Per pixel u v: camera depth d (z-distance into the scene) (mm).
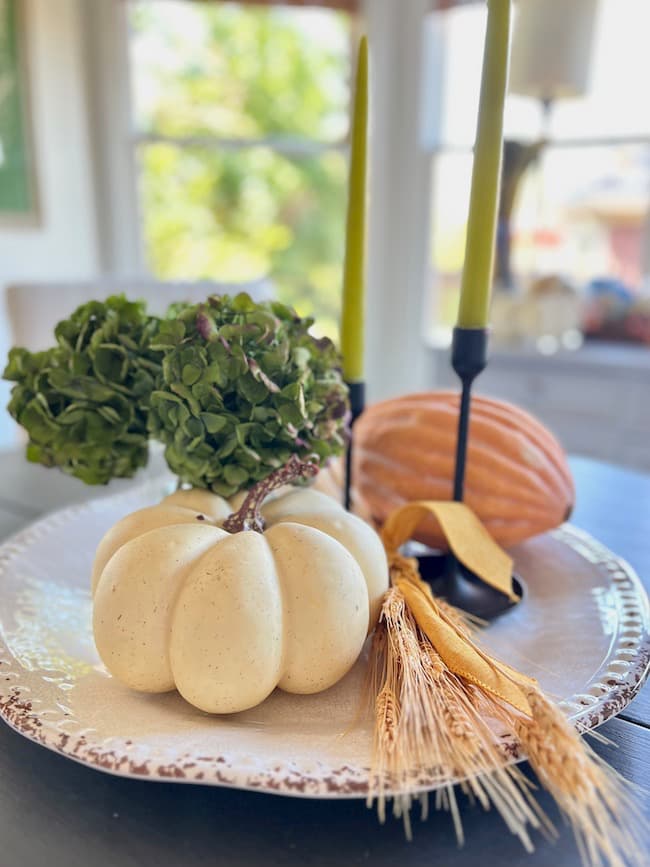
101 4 1993
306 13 2062
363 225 583
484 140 497
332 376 544
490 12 470
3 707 393
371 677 442
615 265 2066
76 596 574
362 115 554
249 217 2314
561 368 1881
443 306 2262
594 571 618
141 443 557
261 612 385
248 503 445
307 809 359
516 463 615
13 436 1905
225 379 473
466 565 538
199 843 337
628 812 345
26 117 1893
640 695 463
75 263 2109
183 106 2188
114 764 339
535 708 346
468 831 346
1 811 356
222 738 374
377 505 672
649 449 1824
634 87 1869
